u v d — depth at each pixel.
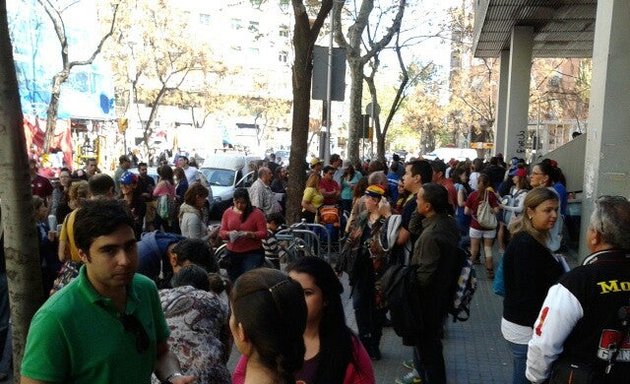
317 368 3.00
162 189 13.86
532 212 4.43
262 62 73.56
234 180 21.80
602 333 3.20
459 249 5.52
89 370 2.66
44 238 6.86
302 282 3.02
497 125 33.06
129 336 2.77
